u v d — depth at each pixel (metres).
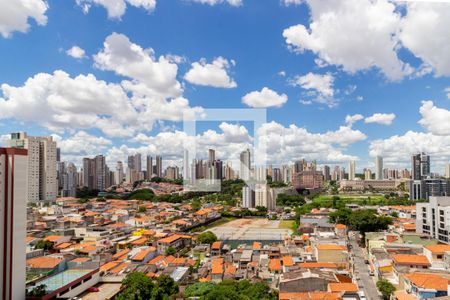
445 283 60.72
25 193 63.94
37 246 110.25
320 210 185.38
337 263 86.06
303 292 63.53
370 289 72.94
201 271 91.19
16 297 61.34
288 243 120.69
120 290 74.31
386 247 90.38
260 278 80.56
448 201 112.62
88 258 93.00
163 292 69.12
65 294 69.56
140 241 126.62
